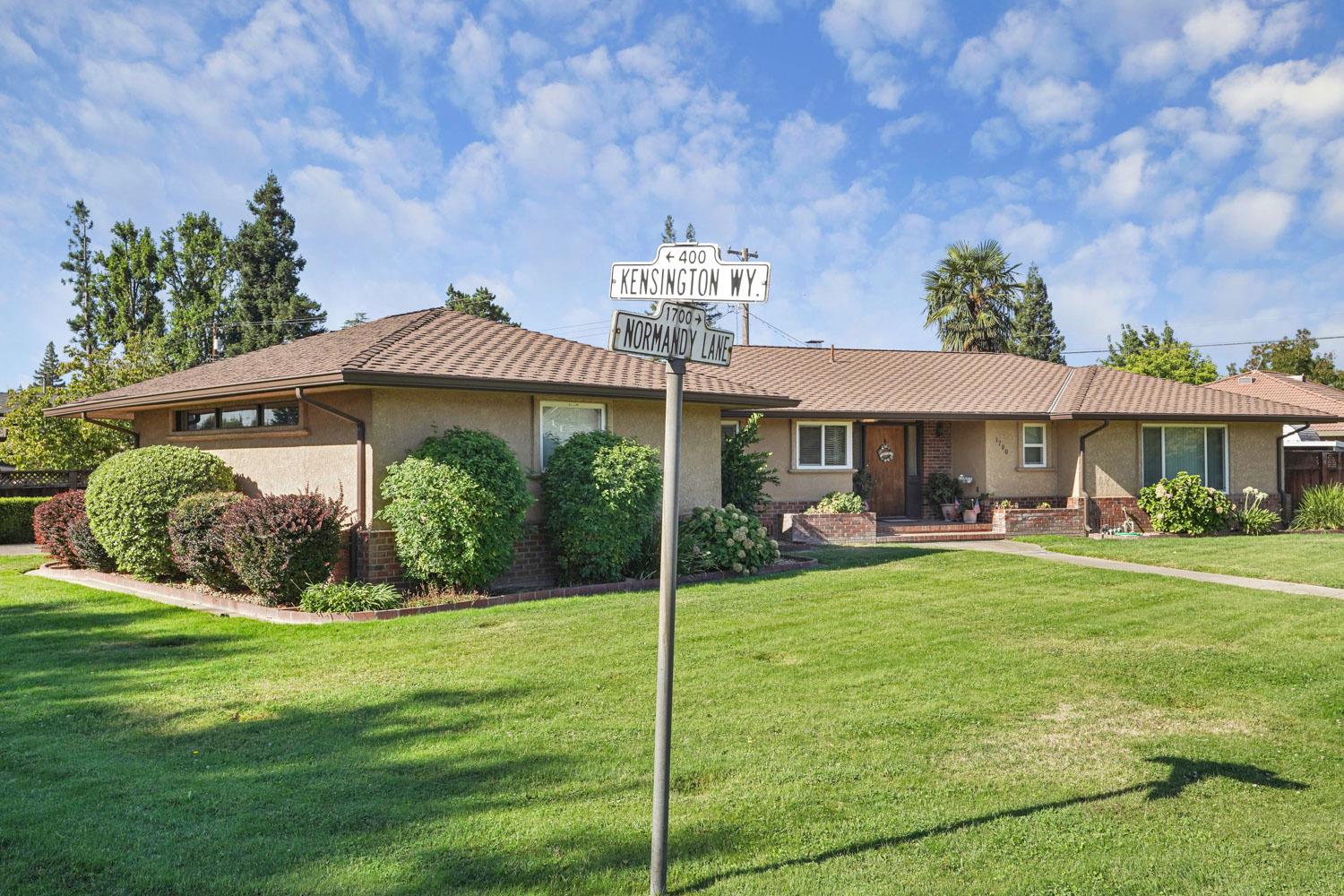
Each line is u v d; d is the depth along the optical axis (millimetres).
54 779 5312
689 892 3990
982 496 21672
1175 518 20938
